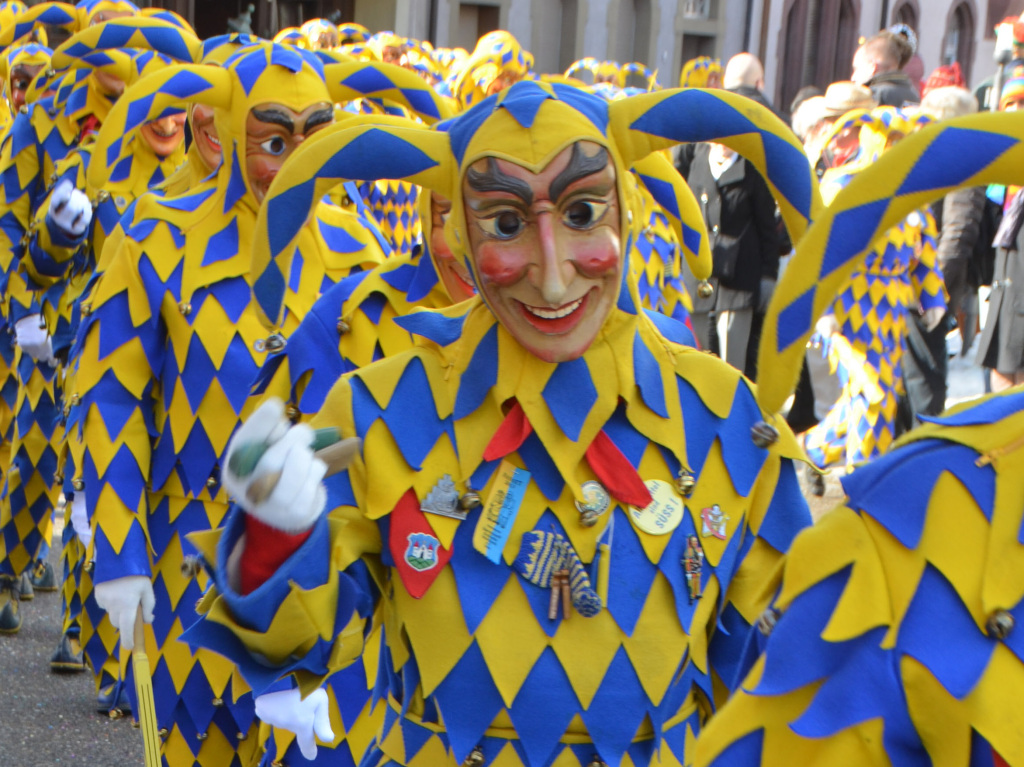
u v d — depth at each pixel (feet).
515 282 6.13
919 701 4.05
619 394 6.47
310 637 5.71
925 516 4.17
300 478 5.27
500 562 6.32
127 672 10.50
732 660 6.68
